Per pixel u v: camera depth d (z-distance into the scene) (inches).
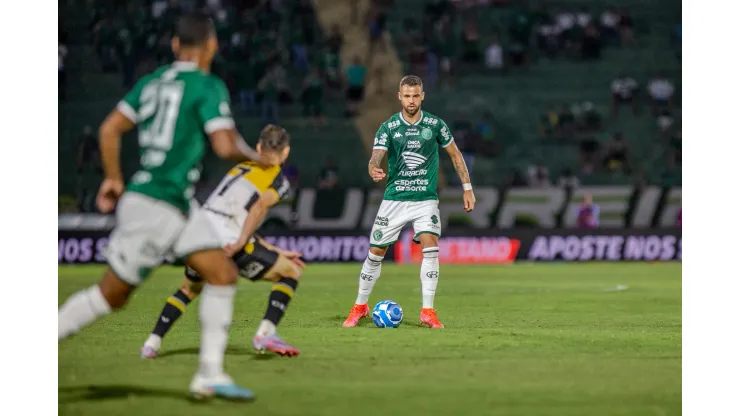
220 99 365.4
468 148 1905.8
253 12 2049.7
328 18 2103.8
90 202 1609.3
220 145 359.3
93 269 1418.6
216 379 373.4
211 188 1769.2
